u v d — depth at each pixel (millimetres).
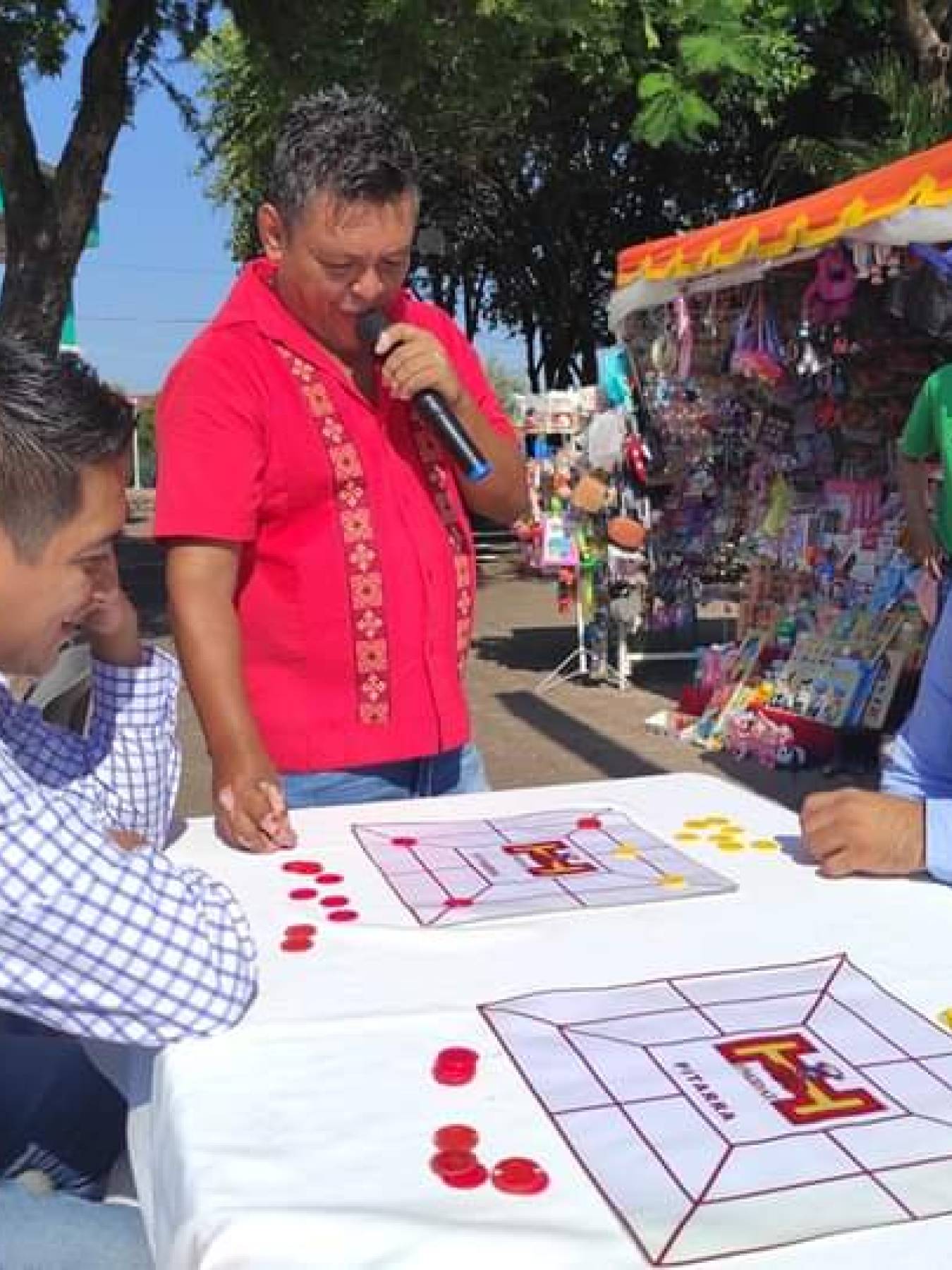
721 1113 1112
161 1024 1273
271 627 2170
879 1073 1183
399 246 2018
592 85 14047
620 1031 1274
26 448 1213
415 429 2260
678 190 17500
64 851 1269
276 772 2006
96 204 9391
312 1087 1172
